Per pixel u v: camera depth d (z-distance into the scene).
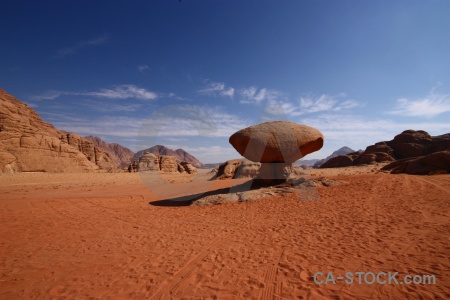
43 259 5.11
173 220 8.44
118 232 7.08
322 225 6.61
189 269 4.45
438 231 5.39
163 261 4.86
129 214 9.78
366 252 4.63
